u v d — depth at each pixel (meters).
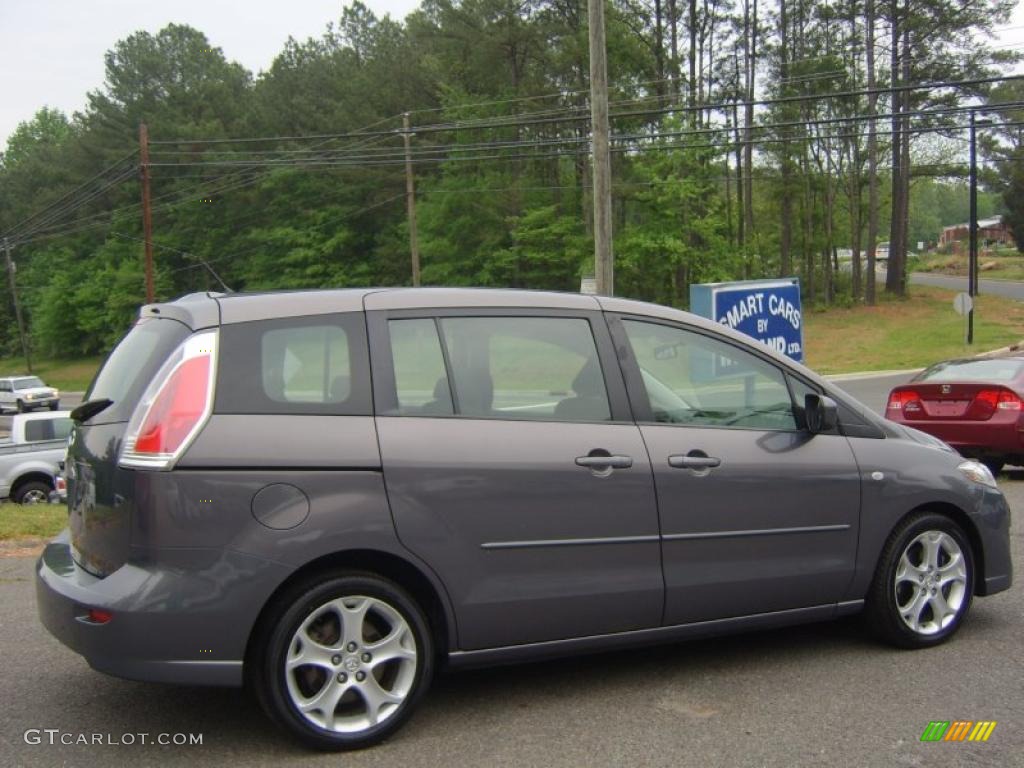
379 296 4.09
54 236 67.12
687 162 42.06
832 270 61.41
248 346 3.79
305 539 3.63
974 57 45.22
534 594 4.02
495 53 45.00
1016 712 4.09
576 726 3.98
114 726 4.01
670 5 48.91
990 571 5.19
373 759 3.67
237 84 67.94
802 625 5.40
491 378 4.14
